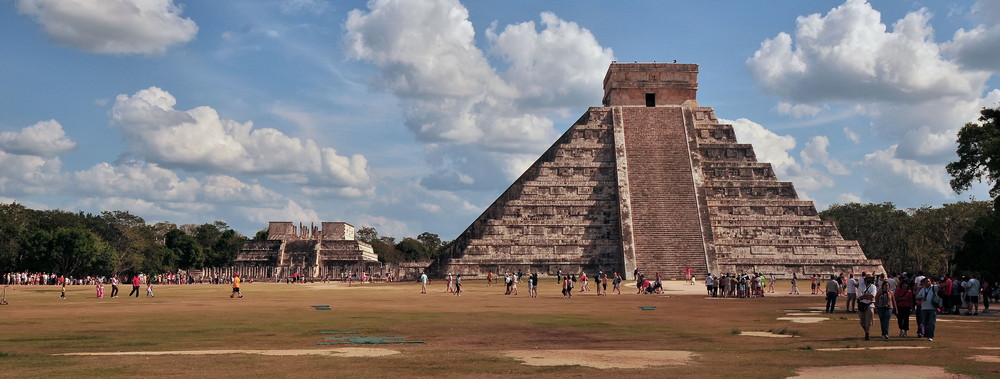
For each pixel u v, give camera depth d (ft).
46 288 301.63
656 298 188.24
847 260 328.90
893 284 114.93
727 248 331.36
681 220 327.47
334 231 586.04
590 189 354.33
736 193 352.49
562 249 338.54
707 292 218.79
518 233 343.67
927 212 485.97
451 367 62.64
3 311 138.51
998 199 195.83
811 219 341.00
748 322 112.27
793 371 60.18
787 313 131.44
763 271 327.26
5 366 62.90
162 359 67.31
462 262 338.75
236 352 72.90
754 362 65.87
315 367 62.49
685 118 368.68
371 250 619.26
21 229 427.74
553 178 357.61
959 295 129.08
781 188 353.31
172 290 263.90
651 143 357.61
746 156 367.25
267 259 551.18
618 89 383.45
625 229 325.01
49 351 74.95
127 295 218.79
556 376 58.13
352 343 82.48
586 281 233.35
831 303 135.33
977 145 239.91
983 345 79.51
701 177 343.05
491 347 79.30
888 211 512.63
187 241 561.84
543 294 211.82
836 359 67.87
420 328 101.65
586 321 114.11
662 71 384.27
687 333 95.55
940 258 436.76
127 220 500.74
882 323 86.79
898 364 64.13
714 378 56.95
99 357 68.90
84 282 429.79
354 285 312.91
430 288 264.11
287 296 202.08
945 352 73.00
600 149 363.97
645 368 62.28
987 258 212.02
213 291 249.96
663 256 315.78
